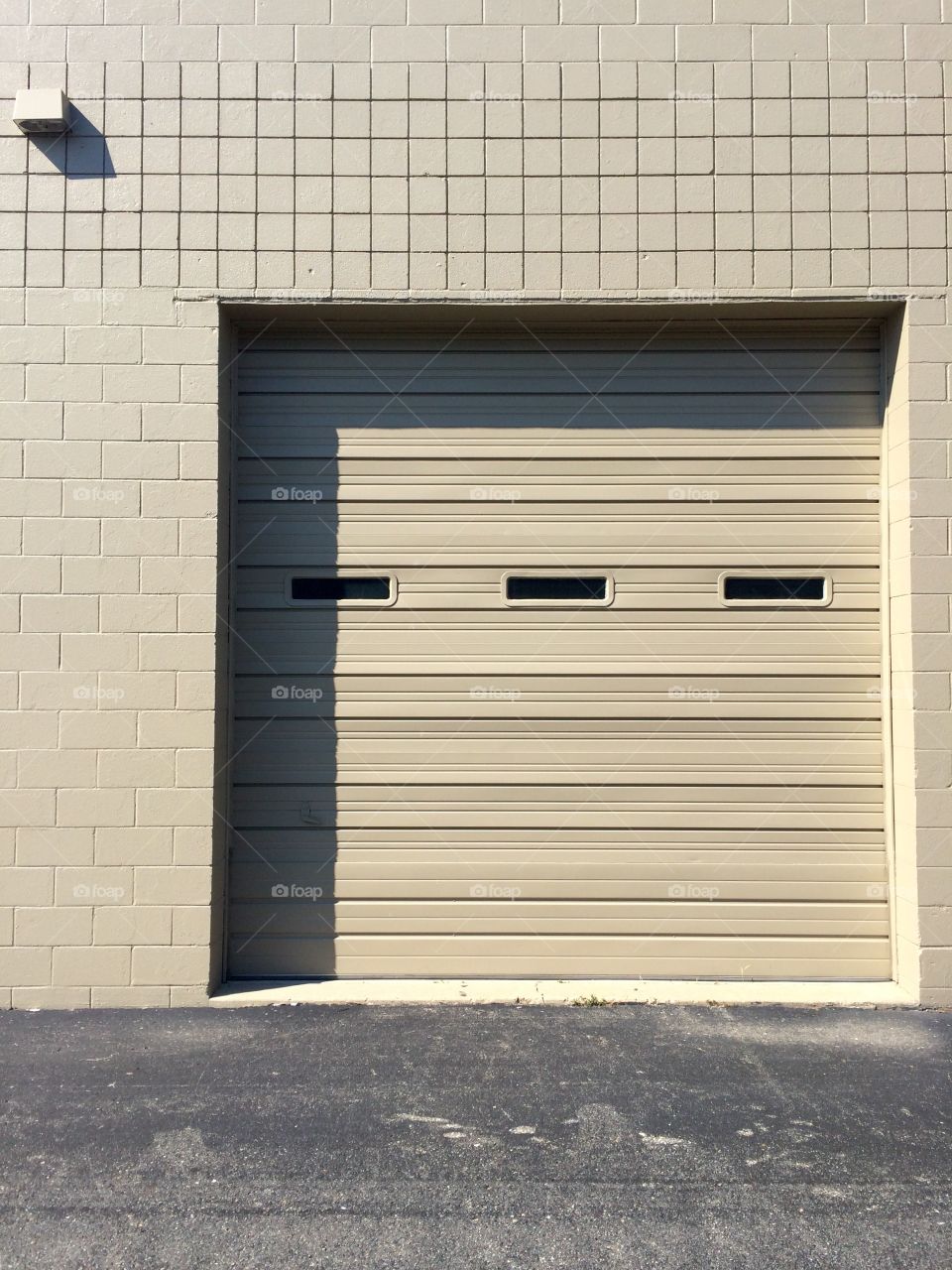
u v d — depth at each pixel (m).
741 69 4.68
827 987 4.66
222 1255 2.67
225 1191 2.96
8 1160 3.13
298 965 4.78
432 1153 3.17
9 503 4.58
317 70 4.68
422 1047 4.02
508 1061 3.88
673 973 4.76
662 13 4.69
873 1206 2.90
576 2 4.69
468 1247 2.70
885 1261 2.65
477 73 4.68
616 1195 2.94
